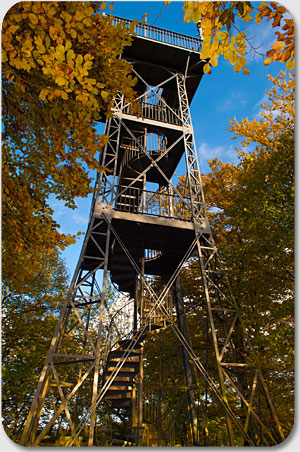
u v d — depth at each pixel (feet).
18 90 18.22
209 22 11.63
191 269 44.80
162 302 31.71
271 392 31.22
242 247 31.35
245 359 33.01
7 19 13.25
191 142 40.14
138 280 36.94
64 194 22.31
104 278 27.07
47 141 20.43
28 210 19.54
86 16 15.52
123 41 18.94
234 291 33.71
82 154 20.68
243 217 32.89
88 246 33.81
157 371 44.32
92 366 22.84
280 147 29.60
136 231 33.78
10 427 41.86
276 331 24.99
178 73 44.57
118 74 20.44
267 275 30.25
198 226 33.94
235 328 34.76
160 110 45.09
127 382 29.96
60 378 43.39
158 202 36.76
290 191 26.91
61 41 13.52
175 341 41.55
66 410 20.84
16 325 40.09
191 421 33.32
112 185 32.19
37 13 13.78
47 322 44.14
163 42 41.91
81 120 19.52
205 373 27.55
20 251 20.39
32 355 39.73
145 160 39.81
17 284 23.12
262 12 11.23
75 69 14.05
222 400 25.36
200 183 37.45
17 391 38.60
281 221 26.58
